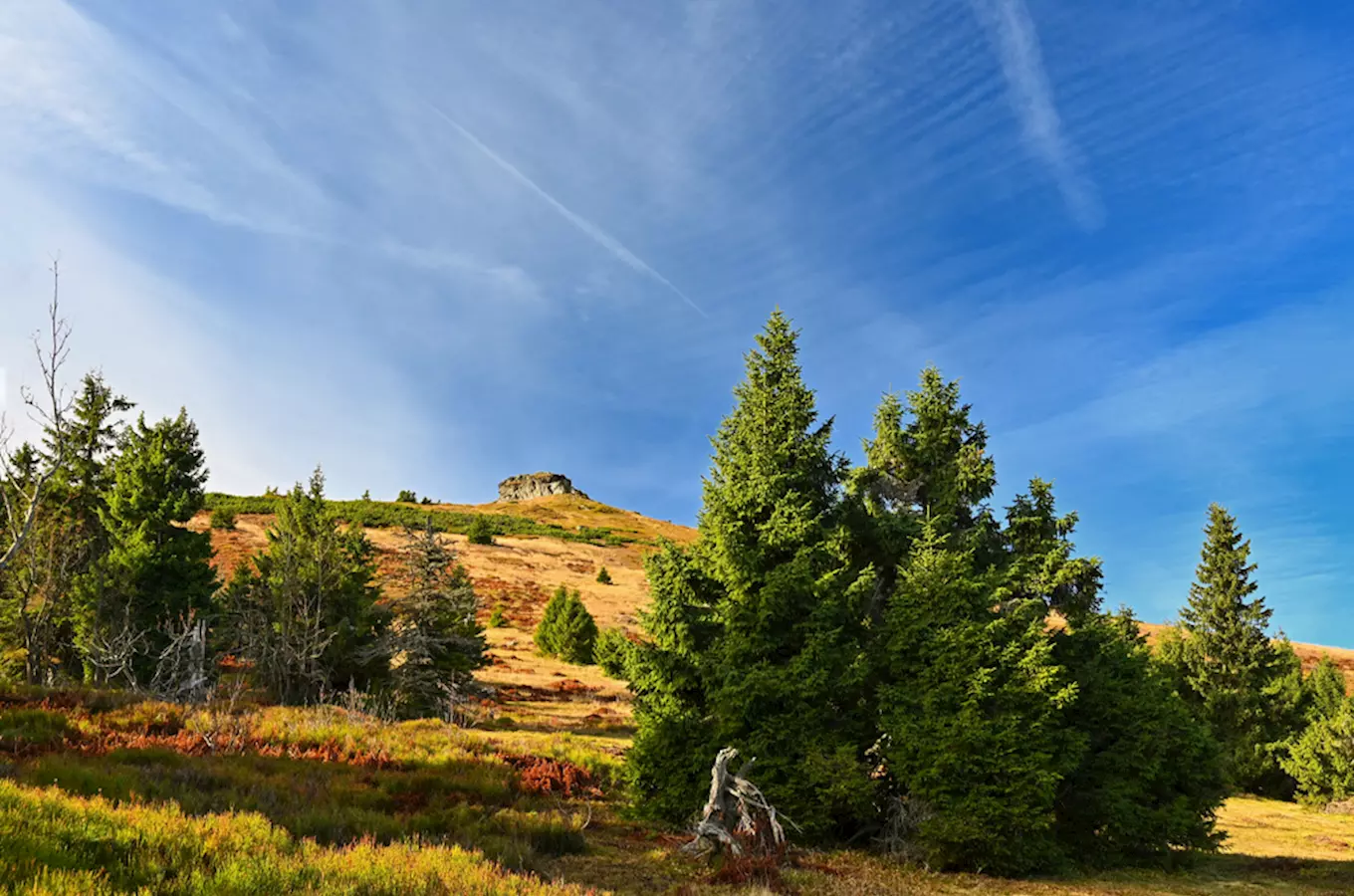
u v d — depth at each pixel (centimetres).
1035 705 1596
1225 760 1950
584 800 1827
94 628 2664
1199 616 4162
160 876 782
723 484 1931
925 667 1645
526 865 1194
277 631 2838
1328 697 4247
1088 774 1795
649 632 1819
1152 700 1864
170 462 3161
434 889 898
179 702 2197
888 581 2005
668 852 1440
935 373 2166
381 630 3052
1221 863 1880
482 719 2909
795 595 1688
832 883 1302
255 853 924
